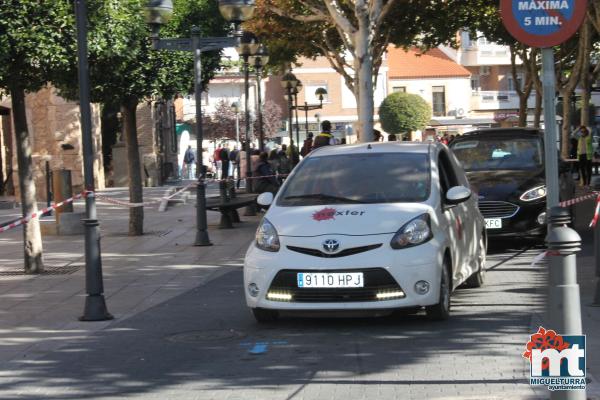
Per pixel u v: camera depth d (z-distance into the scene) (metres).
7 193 45.94
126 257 22.08
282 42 42.41
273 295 12.86
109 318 14.28
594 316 13.15
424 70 107.19
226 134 88.50
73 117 47.59
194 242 24.59
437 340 12.04
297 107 46.91
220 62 27.83
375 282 12.55
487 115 108.12
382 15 29.00
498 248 22.06
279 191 14.38
